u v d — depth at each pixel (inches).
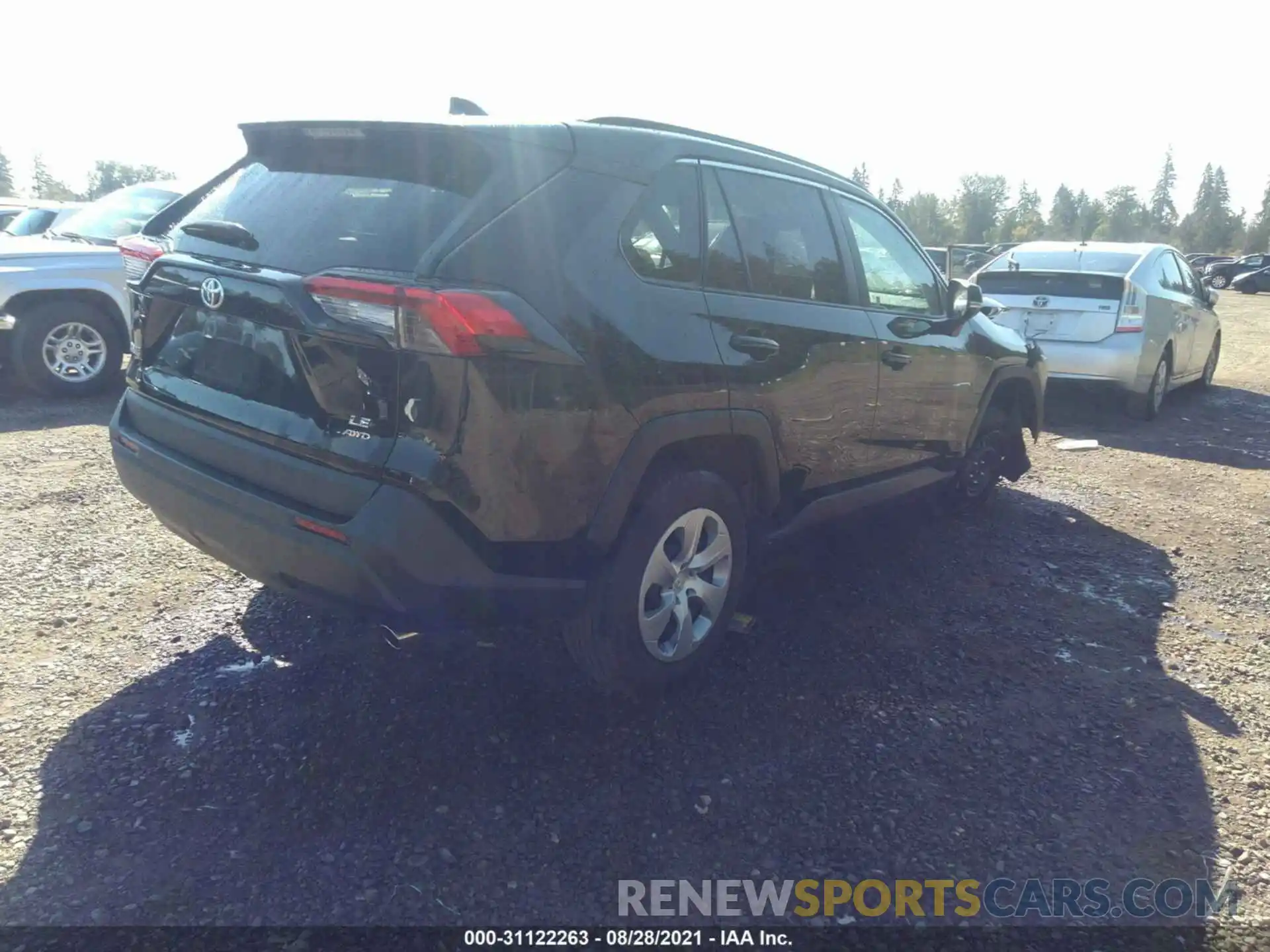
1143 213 4640.8
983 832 116.3
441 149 121.4
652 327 125.9
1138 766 131.5
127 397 146.3
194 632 155.8
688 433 131.0
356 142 128.5
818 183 166.4
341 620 160.9
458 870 105.9
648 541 130.0
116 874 102.6
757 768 126.4
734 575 147.8
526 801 117.4
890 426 178.9
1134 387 348.2
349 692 139.2
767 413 144.4
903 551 210.1
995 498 252.5
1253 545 224.1
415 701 137.5
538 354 111.7
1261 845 116.0
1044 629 173.6
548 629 152.4
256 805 114.4
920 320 184.9
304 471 115.1
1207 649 168.4
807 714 140.1
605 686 137.2
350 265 115.6
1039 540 222.2
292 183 132.0
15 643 149.6
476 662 149.1
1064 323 346.9
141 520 205.9
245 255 125.6
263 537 117.6
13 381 347.3
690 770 125.2
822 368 155.3
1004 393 227.8
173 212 148.2
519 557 118.7
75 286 321.7
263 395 121.4
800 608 177.0
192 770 120.0
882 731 136.8
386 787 118.6
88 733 126.5
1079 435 342.3
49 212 450.3
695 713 138.8
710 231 140.3
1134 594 192.5
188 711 132.9
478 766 123.6
